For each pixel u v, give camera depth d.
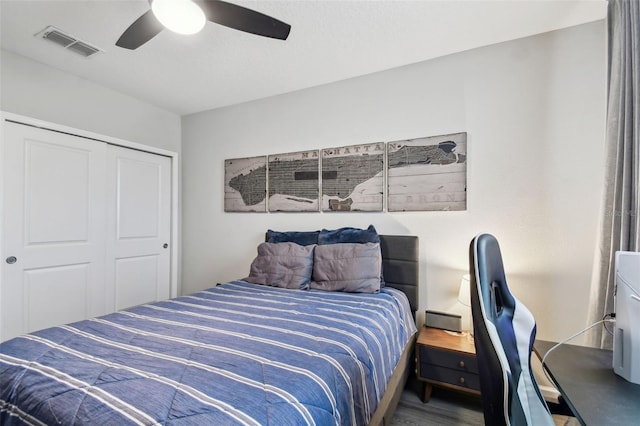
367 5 1.73
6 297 2.18
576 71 1.91
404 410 1.86
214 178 3.37
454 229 2.23
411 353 2.08
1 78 2.21
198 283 3.47
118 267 2.92
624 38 1.46
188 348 1.13
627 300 0.91
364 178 2.55
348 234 2.43
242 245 3.19
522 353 0.97
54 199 2.45
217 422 0.71
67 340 1.20
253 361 1.02
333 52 2.22
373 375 1.27
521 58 2.05
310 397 0.85
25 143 2.29
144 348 1.13
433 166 2.30
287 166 2.92
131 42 1.66
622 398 0.81
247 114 3.17
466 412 1.84
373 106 2.54
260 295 2.01
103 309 2.77
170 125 3.47
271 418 0.74
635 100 1.39
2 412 0.90
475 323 0.78
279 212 2.97
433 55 2.27
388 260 2.36
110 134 2.88
